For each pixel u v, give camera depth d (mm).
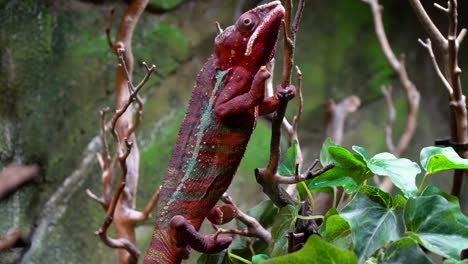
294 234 1544
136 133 2623
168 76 2723
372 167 1578
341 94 3143
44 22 2471
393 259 1469
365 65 3203
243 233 1663
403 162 1587
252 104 1482
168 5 2734
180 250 1526
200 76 1538
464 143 1710
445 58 1736
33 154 2426
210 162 1521
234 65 1512
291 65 1503
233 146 1517
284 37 1501
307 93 3092
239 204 2762
